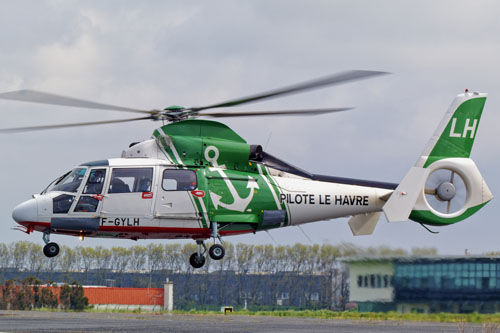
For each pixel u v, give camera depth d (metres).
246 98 39.09
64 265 148.88
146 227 40.59
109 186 40.53
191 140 41.75
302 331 33.16
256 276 105.38
